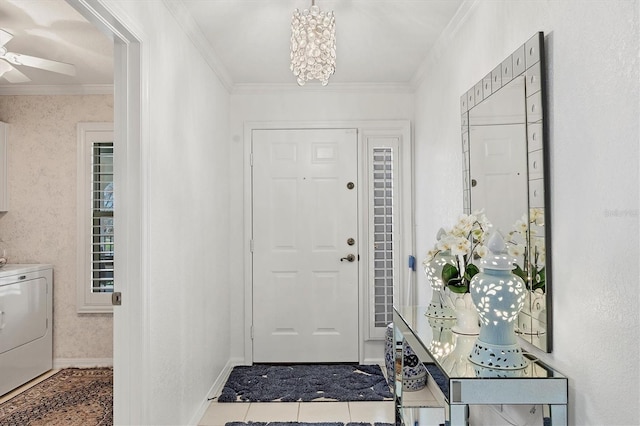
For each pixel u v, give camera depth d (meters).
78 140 3.79
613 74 1.19
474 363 1.50
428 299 3.34
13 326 3.32
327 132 3.85
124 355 1.85
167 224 2.20
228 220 3.73
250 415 2.78
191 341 2.61
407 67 3.42
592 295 1.29
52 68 2.66
